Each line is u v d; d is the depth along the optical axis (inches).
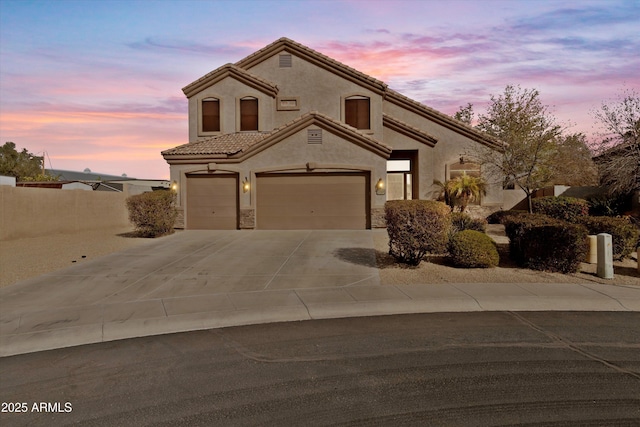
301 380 194.7
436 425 153.3
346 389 184.1
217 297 343.6
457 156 866.8
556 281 380.2
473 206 847.7
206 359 224.5
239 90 898.7
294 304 321.1
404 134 868.0
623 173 667.4
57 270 442.3
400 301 322.3
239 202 764.6
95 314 304.7
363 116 879.7
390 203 464.1
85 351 243.0
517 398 172.7
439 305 317.4
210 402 175.9
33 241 656.4
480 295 334.0
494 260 430.6
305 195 754.8
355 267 443.2
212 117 903.1
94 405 176.6
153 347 245.8
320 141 747.4
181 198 775.7
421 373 198.8
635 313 297.4
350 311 307.9
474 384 186.1
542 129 893.2
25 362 228.8
